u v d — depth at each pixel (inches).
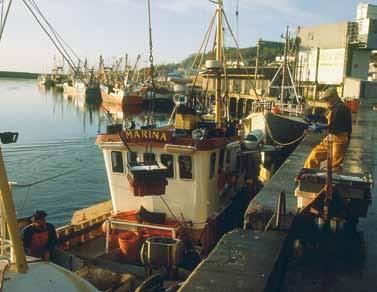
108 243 447.2
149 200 457.7
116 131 464.1
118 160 457.1
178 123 467.2
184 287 187.6
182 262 420.2
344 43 2087.8
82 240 481.4
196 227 448.1
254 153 614.5
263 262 212.4
